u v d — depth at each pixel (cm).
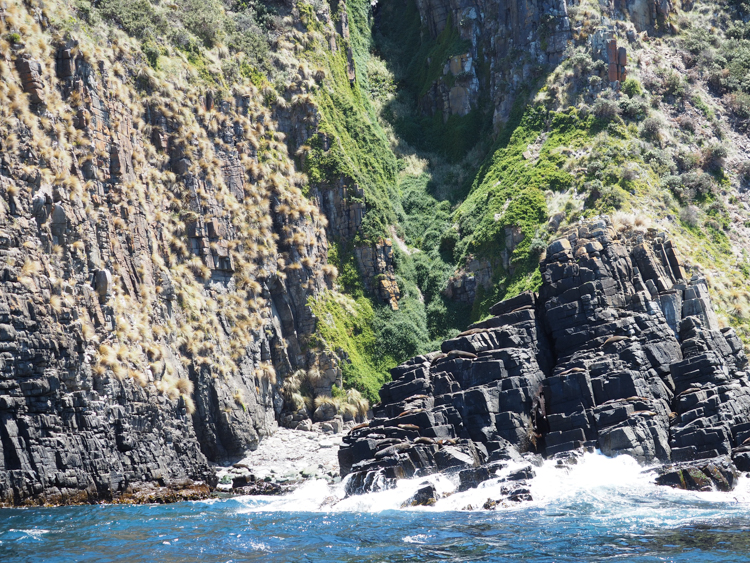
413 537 2858
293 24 7494
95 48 5359
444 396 4147
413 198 7762
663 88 7656
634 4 8188
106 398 4556
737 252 6700
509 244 6781
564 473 3644
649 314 4425
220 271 5931
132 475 4572
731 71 8112
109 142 5244
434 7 8925
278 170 6638
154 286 5328
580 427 3925
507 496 3356
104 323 4744
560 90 7494
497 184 7281
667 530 2814
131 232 5222
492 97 8081
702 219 6812
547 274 4550
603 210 6531
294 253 6450
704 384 4053
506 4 8181
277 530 3061
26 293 4241
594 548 2617
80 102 5044
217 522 3291
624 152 6956
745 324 6034
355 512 3375
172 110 5891
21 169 4466
